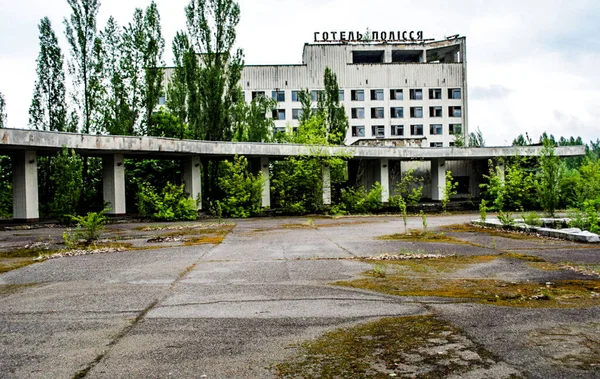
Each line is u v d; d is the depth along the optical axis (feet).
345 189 103.24
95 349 14.51
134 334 15.98
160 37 107.14
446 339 14.79
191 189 90.99
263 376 12.17
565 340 14.48
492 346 14.06
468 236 45.70
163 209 79.87
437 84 205.98
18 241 48.11
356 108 204.03
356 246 39.50
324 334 15.65
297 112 201.26
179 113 112.16
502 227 52.06
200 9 103.71
